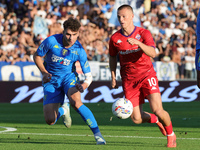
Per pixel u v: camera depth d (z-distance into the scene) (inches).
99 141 700.0
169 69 2333.9
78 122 1256.8
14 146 687.1
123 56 727.7
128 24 708.7
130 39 642.8
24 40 2413.9
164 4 2832.2
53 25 2549.2
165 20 2802.7
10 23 2444.6
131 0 2741.1
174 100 2330.2
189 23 2874.0
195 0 2925.7
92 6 2706.7
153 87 701.9
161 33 2760.8
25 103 2196.1
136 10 2748.5
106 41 2618.1
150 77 711.7
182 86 2352.4
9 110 1801.2
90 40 2564.0
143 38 711.7
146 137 837.2
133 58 719.1
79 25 661.3
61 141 769.6
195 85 2386.8
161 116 672.4
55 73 740.0
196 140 789.2
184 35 2815.0
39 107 1957.4
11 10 2504.9
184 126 1119.0
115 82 765.3
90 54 2512.3
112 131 969.5
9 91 2094.0
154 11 2797.7
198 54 746.2
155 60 2625.5
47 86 747.4
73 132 952.9
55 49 720.3
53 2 2623.0
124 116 710.5
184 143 738.8
